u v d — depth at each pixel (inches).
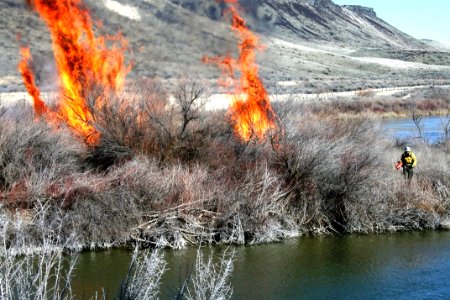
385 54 5762.8
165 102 729.6
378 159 759.1
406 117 1934.1
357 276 511.8
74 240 549.6
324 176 669.3
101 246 569.9
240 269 526.6
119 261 531.5
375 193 679.1
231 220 611.8
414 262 556.1
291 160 669.9
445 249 597.9
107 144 678.5
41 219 486.6
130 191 599.5
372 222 668.1
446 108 2110.0
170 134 697.0
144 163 642.8
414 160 742.5
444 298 469.7
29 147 645.9
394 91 2829.7
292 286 489.1
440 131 1422.2
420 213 684.7
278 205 643.5
